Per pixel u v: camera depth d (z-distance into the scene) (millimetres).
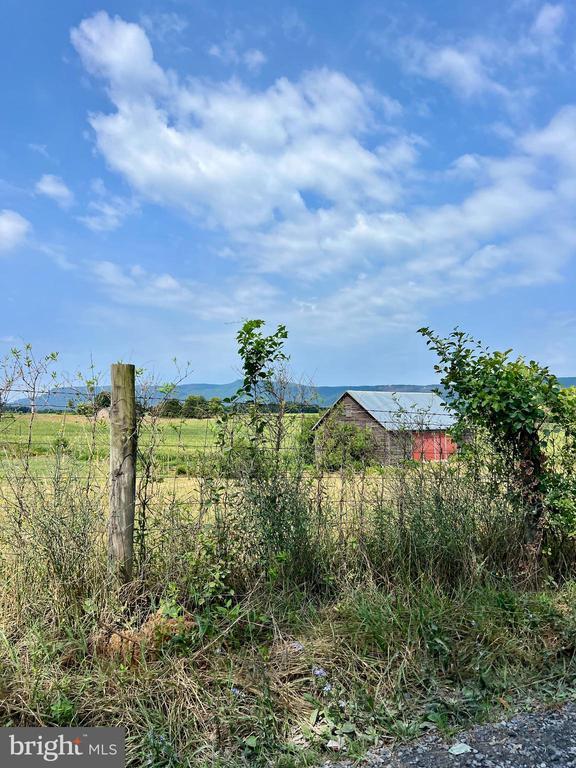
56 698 3053
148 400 4227
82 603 3703
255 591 4258
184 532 4258
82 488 4121
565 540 5637
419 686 3533
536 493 5621
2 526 3885
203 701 3176
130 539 4051
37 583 3809
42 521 3883
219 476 4547
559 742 3020
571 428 5734
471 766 2818
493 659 3787
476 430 5887
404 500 5242
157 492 4340
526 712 3336
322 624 4020
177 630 3582
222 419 4660
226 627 3795
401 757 2906
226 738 3006
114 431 4070
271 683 3385
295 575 4617
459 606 4352
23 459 4012
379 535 5082
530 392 5547
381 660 3633
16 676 3102
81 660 3354
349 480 5211
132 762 2793
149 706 3131
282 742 3010
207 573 4141
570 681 3684
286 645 3771
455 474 5621
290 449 4902
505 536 5477
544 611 4426
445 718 3203
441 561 5055
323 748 2998
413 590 4582
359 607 4129
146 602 3977
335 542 4945
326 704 3305
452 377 5914
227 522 4469
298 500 4805
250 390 4848
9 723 2945
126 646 3422
